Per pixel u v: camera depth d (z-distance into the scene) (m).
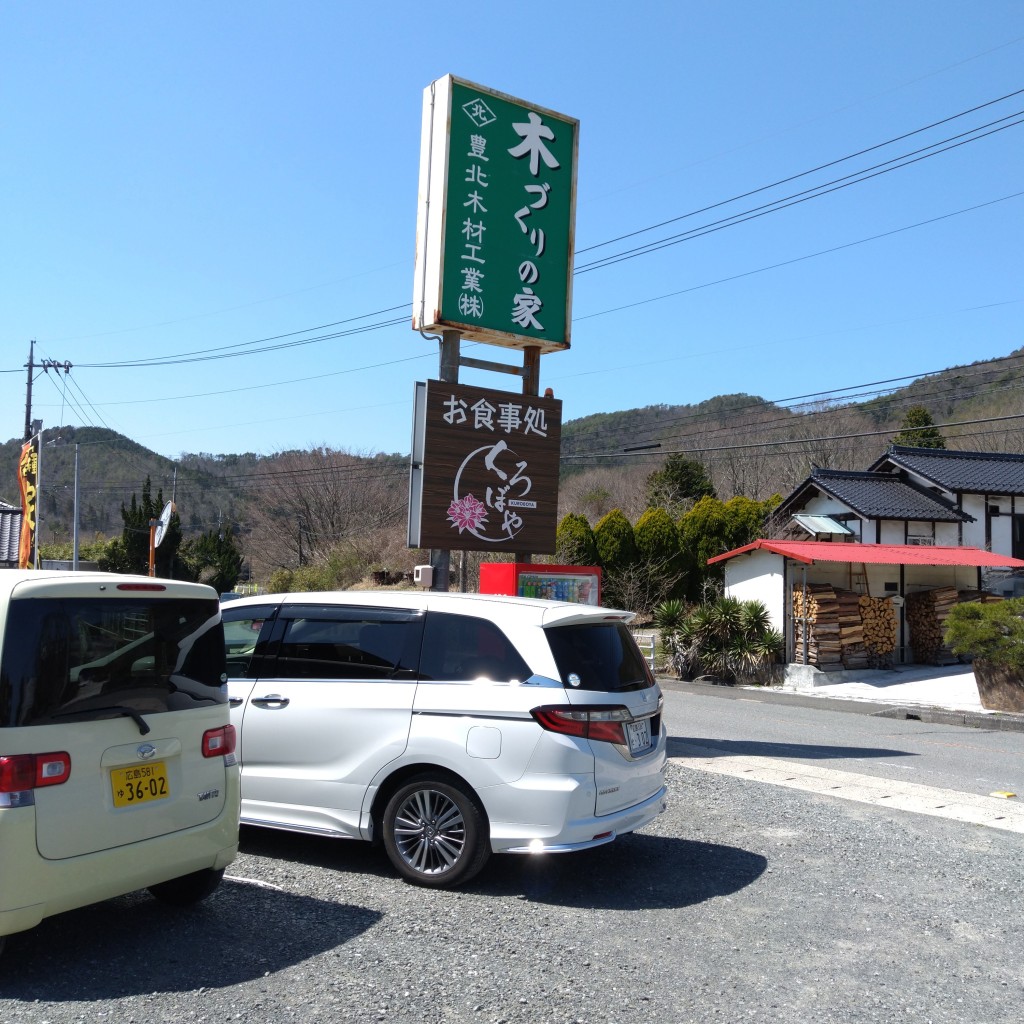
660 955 4.52
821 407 55.53
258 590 48.44
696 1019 3.84
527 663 5.47
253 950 4.45
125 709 4.36
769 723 14.20
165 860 4.47
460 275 10.67
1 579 4.19
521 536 10.98
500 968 4.30
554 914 5.10
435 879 5.45
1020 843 6.81
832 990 4.16
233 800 4.94
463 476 10.66
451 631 5.77
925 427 39.03
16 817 3.87
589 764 5.29
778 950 4.63
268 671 6.16
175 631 4.73
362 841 6.45
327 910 5.07
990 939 4.85
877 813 7.75
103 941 4.55
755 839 6.82
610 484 57.47
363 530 53.41
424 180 10.98
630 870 6.00
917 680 18.84
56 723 4.07
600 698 5.45
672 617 21.75
